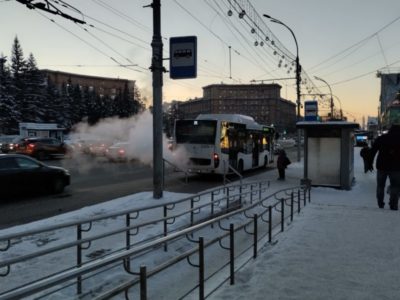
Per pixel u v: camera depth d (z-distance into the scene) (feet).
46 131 167.53
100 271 17.87
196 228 16.65
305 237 24.34
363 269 18.40
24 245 24.17
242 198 42.37
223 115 68.28
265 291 15.79
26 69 232.12
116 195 48.62
